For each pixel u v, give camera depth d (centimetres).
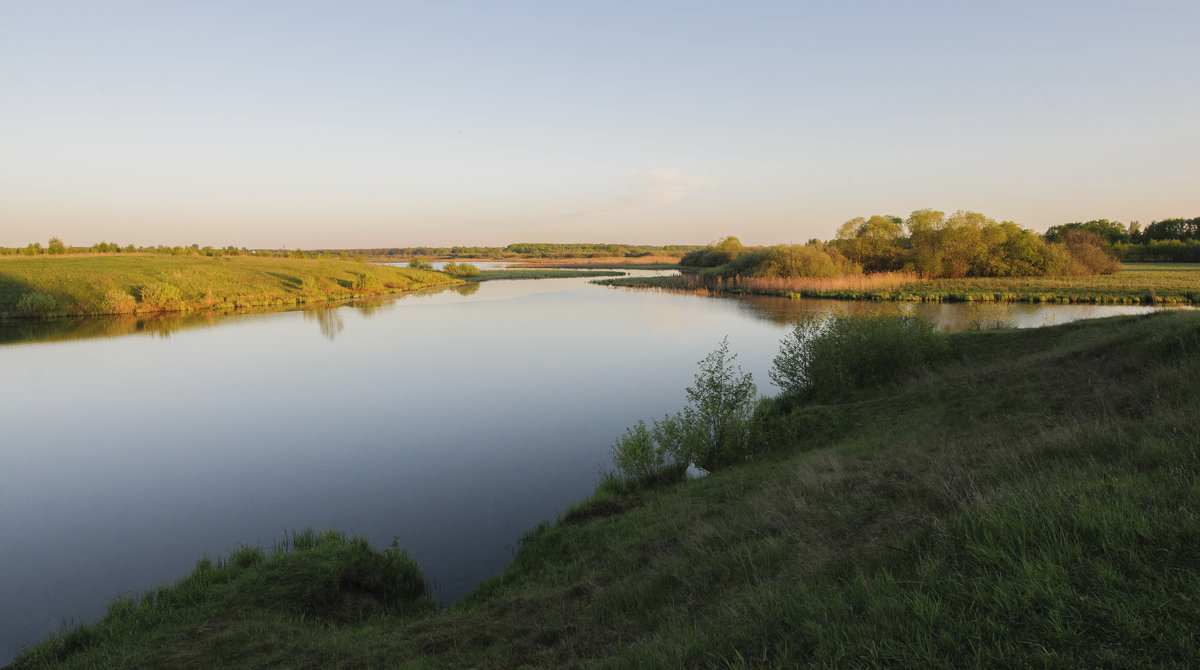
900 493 846
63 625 967
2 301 5269
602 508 1302
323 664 714
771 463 1341
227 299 6306
